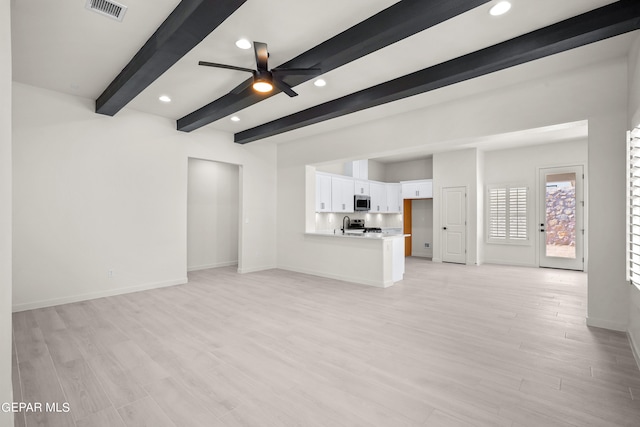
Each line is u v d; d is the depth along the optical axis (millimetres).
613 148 3201
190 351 2785
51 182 4176
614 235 3209
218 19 2365
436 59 3309
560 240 6766
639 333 2635
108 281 4641
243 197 6441
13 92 3912
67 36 2914
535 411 1948
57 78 3818
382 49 3109
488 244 7680
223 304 4203
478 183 7441
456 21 2676
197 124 5043
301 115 4906
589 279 3361
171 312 3873
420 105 4496
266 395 2131
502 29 2791
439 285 5301
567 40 2662
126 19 2666
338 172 8617
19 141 3949
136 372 2426
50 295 4148
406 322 3502
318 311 3898
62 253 4254
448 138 4328
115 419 1888
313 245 6293
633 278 2754
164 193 5254
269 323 3480
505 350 2791
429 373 2408
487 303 4230
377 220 9789
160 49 2785
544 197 6957
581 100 3375
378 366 2518
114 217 4711
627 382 2266
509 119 3840
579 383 2258
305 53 3164
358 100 4141
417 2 2369
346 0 2443
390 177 9852
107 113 4539
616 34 2582
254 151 6613
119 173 4766
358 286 5246
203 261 6992
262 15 2621
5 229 1303
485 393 2143
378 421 1867
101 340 3021
